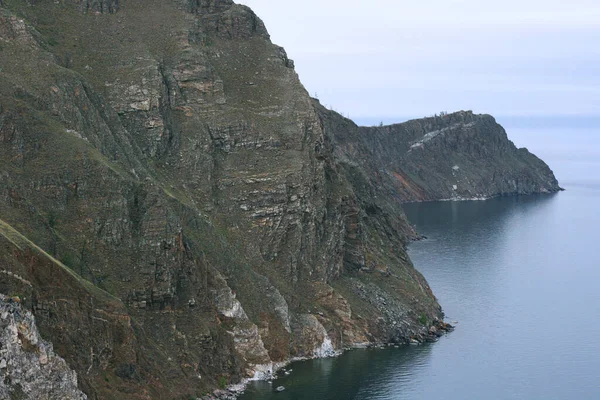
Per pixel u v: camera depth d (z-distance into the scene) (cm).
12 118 13650
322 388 13662
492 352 16200
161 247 13425
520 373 14988
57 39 17325
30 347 9944
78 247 12900
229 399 12812
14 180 13038
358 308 16975
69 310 10994
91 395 10631
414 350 16200
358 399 13288
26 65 15212
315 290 16675
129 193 13738
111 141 15388
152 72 17288
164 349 12712
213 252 15200
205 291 14075
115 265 13038
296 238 16925
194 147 17050
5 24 15738
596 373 15000
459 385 14262
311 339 15450
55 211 13125
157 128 16862
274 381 13862
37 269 10881
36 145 13662
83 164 13612
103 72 17175
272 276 16150
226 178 17062
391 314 17350
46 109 14550
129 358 11600
